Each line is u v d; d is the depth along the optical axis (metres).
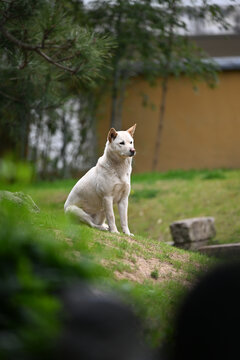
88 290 3.65
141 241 9.59
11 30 10.04
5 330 3.29
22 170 3.75
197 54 28.77
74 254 6.61
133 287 6.43
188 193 19.59
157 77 27.69
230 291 3.11
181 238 14.36
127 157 10.11
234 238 15.59
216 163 28.86
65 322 3.14
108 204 10.15
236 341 3.04
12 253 3.66
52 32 9.70
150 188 20.91
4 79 11.95
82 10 22.02
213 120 28.77
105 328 2.97
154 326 5.51
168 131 29.09
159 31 24.36
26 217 6.11
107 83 26.14
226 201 18.28
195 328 3.13
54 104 12.54
